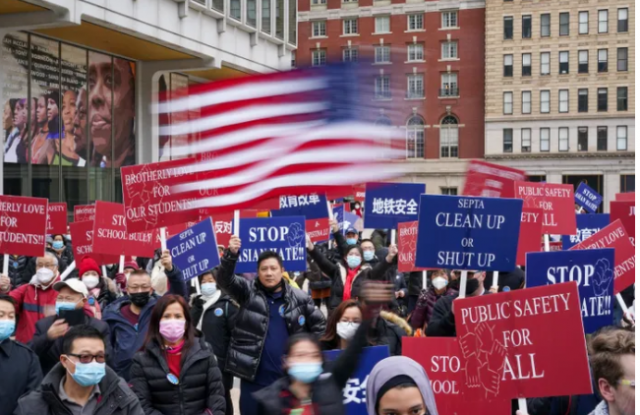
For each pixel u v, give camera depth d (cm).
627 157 6794
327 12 7181
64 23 2169
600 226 1238
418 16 7088
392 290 467
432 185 7062
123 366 704
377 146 757
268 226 973
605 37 6819
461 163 7019
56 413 461
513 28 6938
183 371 571
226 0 3002
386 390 349
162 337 580
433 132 7069
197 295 828
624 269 833
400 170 752
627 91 6800
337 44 7169
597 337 382
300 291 709
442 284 860
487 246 638
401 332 662
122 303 738
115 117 2836
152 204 846
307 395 436
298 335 439
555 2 6869
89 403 468
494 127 6981
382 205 1126
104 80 2769
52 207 1257
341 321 602
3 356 570
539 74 6919
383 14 7094
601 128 6862
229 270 691
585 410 529
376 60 730
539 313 512
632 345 371
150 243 1009
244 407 689
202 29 2858
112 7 2312
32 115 2389
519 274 912
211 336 782
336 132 768
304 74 778
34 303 841
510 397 512
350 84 757
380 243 1551
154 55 2872
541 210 862
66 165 2559
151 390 569
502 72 6956
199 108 827
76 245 1088
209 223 926
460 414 556
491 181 987
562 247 1248
